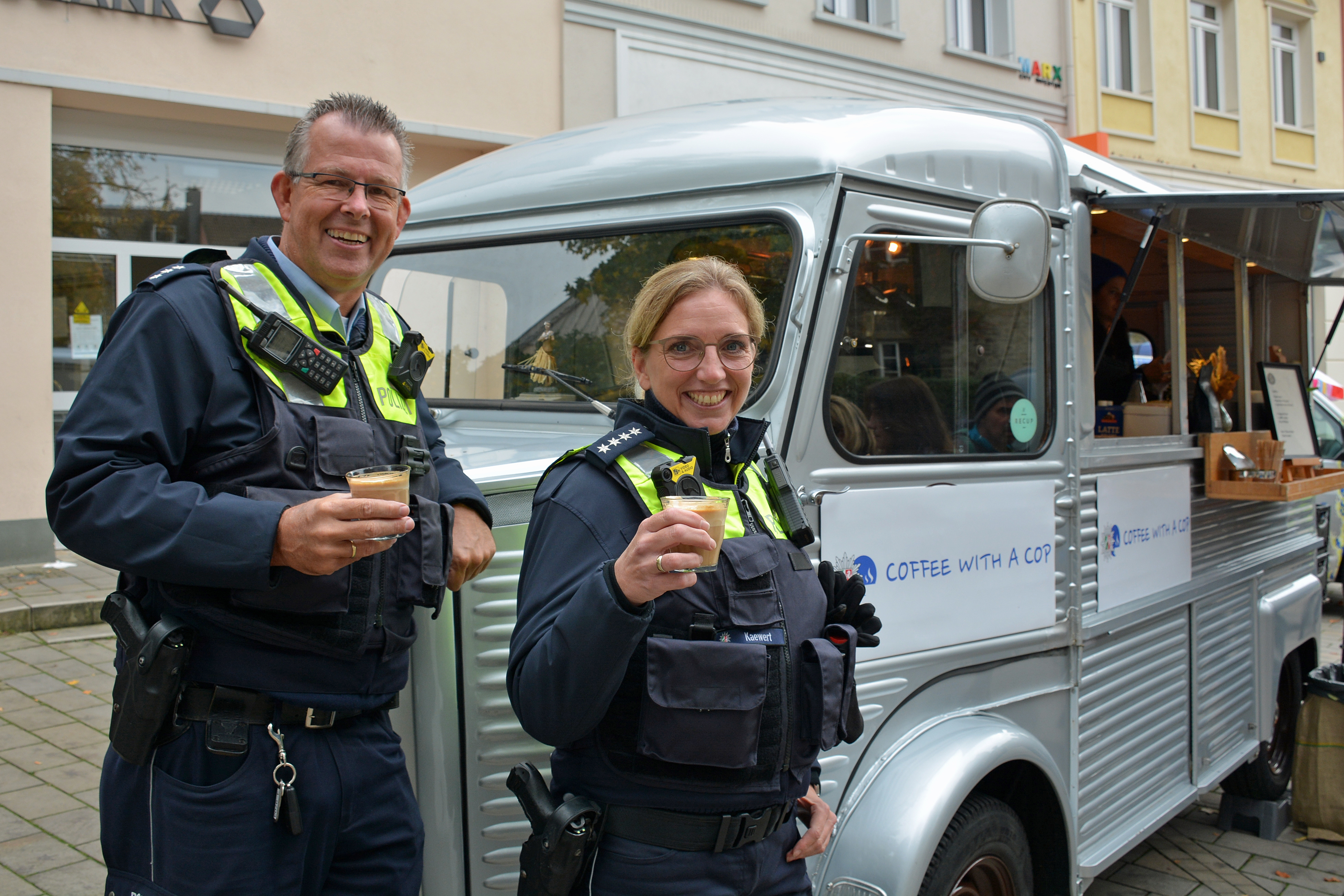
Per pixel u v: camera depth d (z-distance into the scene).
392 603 1.67
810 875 2.26
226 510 1.46
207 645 1.56
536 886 1.59
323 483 1.62
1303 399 4.79
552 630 1.50
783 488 1.90
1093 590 3.11
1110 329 3.42
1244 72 16.86
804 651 1.68
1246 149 16.98
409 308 3.18
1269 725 4.40
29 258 7.37
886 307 2.51
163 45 7.82
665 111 3.26
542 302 2.87
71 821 3.93
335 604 1.58
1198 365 4.43
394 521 1.45
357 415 1.73
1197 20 16.55
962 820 2.47
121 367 1.54
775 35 11.37
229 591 1.54
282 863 1.58
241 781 1.54
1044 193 2.99
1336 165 18.58
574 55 10.00
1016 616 2.79
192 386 1.57
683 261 1.80
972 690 2.69
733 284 1.75
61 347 8.02
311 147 1.73
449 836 1.92
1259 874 4.10
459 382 3.04
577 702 1.48
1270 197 3.08
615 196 2.78
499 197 3.05
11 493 7.35
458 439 2.67
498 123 9.61
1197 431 4.05
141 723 1.53
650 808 1.60
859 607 1.87
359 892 1.68
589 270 2.79
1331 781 4.39
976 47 13.67
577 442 2.52
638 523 1.62
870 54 12.27
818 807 1.89
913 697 2.52
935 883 2.35
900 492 2.46
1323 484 4.21
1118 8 15.38
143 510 1.46
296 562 1.46
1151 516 3.50
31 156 7.35
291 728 1.59
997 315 2.82
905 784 2.33
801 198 2.42
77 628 6.35
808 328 2.29
